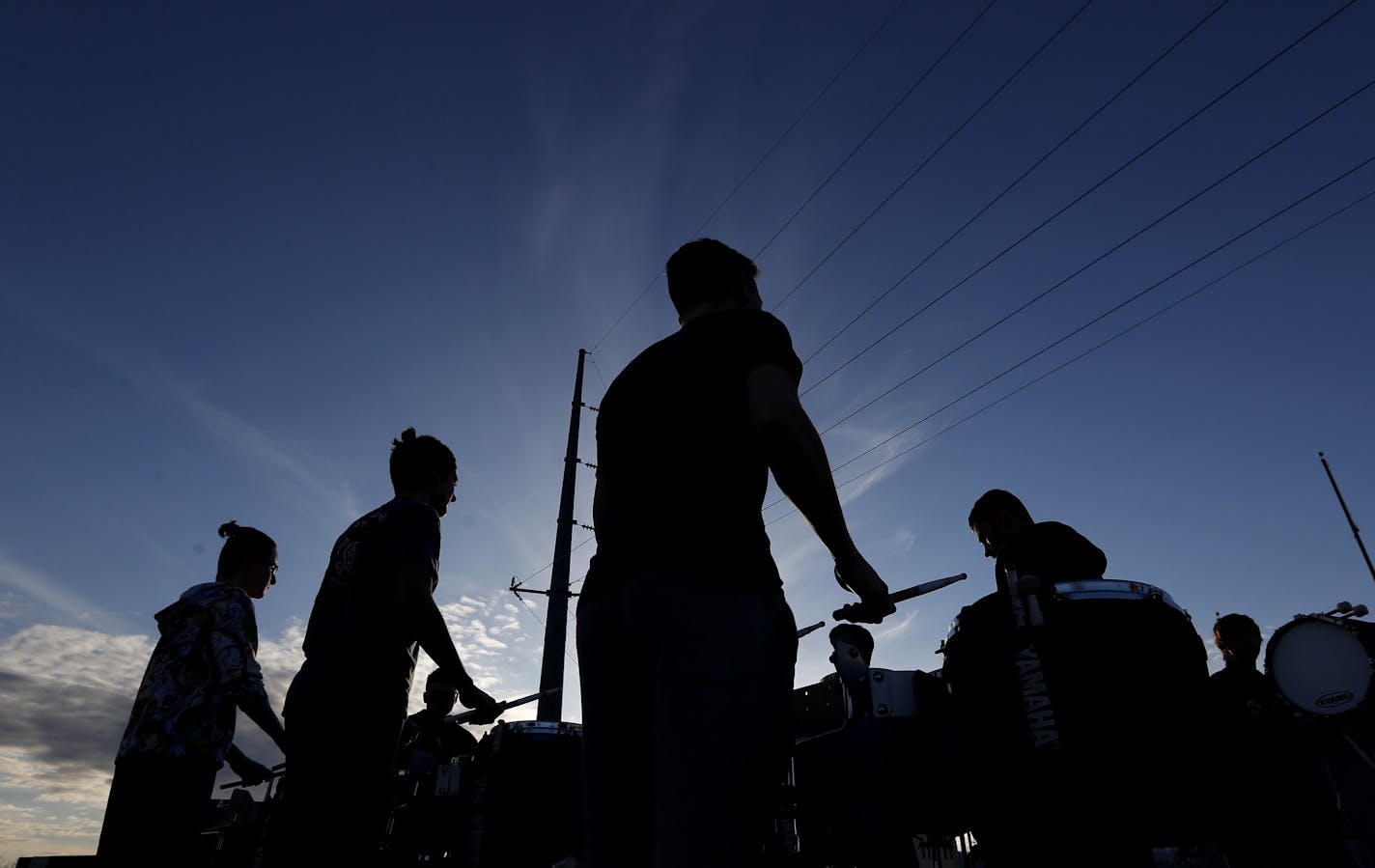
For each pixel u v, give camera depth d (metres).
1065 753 1.82
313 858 2.21
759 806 1.09
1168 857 1.72
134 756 2.95
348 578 2.61
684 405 1.32
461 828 3.80
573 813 3.50
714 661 1.11
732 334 1.37
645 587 1.17
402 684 2.51
